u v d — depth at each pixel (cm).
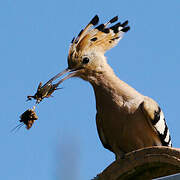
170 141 1376
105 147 1425
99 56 1426
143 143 1307
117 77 1384
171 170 953
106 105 1327
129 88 1334
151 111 1290
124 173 1012
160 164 958
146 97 1341
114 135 1324
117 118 1303
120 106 1302
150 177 988
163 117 1349
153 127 1300
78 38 1460
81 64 1419
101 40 1464
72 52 1440
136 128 1293
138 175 1009
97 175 1054
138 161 986
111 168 1030
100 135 1401
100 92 1355
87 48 1438
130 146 1316
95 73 1397
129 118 1294
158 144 1325
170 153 932
